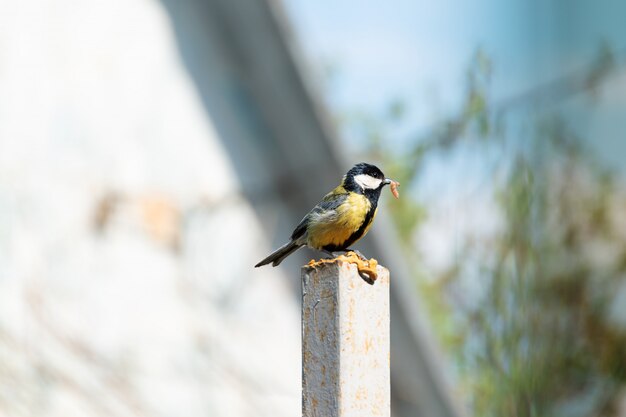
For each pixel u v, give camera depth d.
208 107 15.21
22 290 12.84
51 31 14.09
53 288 13.12
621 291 9.31
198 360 14.02
